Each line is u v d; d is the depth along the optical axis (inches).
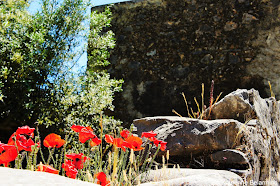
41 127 210.5
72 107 221.9
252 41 229.9
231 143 95.8
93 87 224.4
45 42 214.8
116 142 68.5
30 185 22.0
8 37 217.2
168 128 105.8
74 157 61.7
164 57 253.8
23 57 206.8
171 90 246.8
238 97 111.5
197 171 82.3
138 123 115.2
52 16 220.7
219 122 99.0
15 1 225.0
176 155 101.6
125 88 262.4
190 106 238.5
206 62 239.8
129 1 272.4
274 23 226.2
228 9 239.8
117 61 269.4
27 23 216.2
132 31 268.5
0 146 49.6
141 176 81.9
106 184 62.1
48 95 211.9
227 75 232.4
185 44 248.7
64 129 206.4
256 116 110.4
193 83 241.0
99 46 242.1
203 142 97.7
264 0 230.7
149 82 255.3
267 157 109.3
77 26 223.9
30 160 56.4
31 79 207.9
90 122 221.1
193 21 249.0
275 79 220.4
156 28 260.5
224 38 237.6
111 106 243.4
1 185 20.9
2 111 203.6
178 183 69.1
